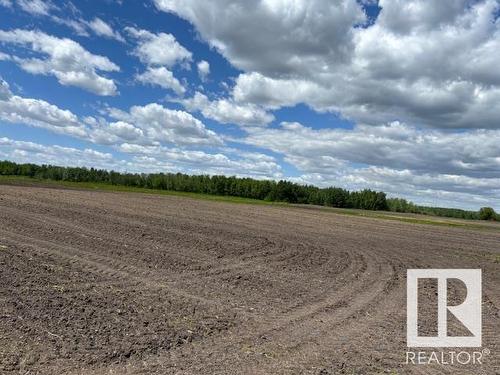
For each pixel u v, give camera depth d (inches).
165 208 1171.3
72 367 204.2
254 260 510.3
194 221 885.2
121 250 496.1
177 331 259.9
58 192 1444.4
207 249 554.9
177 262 458.9
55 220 701.9
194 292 350.9
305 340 262.4
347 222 1206.3
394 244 762.8
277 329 278.5
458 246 788.6
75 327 251.9
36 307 279.3
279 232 821.2
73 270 385.1
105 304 298.5
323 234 849.5
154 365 213.2
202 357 226.8
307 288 395.9
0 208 800.9
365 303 356.8
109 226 687.1
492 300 392.5
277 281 414.3
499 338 288.5
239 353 235.5
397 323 307.9
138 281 369.1
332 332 279.7
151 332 254.7
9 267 372.8
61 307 283.7
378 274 482.9
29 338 231.3
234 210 1337.4
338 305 345.1
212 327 272.4
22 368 198.7
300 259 544.1
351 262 550.0
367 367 228.7
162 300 320.5
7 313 264.4
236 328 274.7
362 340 268.8
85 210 906.1
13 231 561.3
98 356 217.3
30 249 456.4
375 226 1132.5
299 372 215.8
